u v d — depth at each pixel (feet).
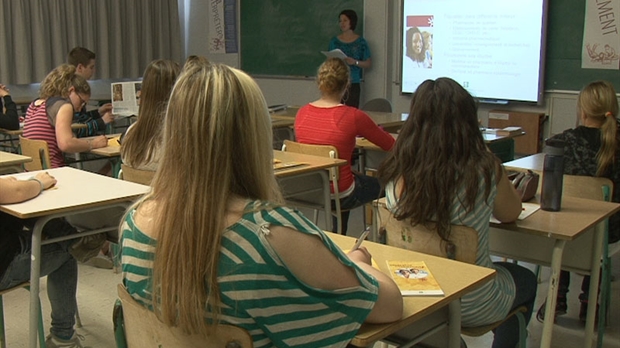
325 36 25.50
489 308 6.16
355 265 3.76
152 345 3.87
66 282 8.06
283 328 3.50
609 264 8.63
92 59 16.29
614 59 18.53
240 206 3.49
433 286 4.79
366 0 24.09
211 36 29.96
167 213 3.50
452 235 6.11
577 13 19.10
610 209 7.48
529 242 7.62
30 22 25.34
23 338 9.20
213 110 3.43
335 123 11.63
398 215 6.35
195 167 3.45
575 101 19.49
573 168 9.23
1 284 7.00
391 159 6.46
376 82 24.38
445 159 6.05
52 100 12.55
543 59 19.85
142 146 8.56
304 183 10.84
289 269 3.42
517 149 20.44
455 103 6.07
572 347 8.98
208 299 3.42
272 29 27.32
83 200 6.78
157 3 29.37
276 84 27.68
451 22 21.90
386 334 4.07
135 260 3.72
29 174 7.96
